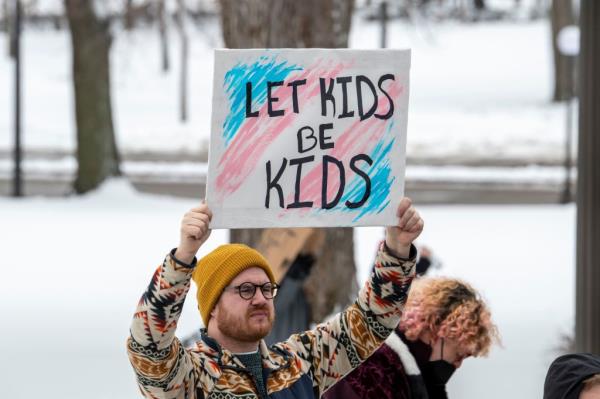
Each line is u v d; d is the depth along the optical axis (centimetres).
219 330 439
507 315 1530
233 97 440
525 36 7994
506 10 8512
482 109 6081
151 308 414
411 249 469
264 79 441
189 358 429
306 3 1011
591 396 420
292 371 453
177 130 5703
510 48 7712
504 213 3112
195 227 417
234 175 439
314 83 446
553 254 2217
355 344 477
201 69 7275
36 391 1147
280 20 1011
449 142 5288
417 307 516
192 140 5491
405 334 518
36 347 1356
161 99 6550
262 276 437
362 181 449
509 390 1077
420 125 5669
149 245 2395
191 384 429
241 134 440
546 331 1390
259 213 441
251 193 440
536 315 1526
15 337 1423
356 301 485
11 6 7550
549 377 436
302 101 445
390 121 450
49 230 2652
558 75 6234
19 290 1797
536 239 2481
